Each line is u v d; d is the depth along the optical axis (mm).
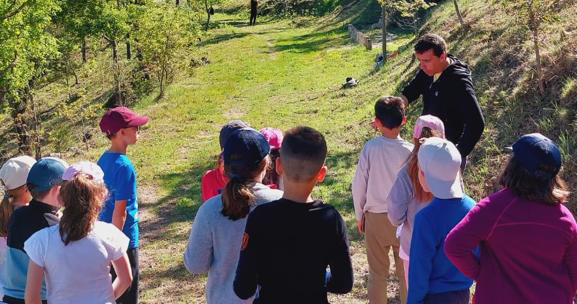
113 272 4844
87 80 33156
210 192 4668
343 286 3025
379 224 4812
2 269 4059
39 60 22844
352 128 14273
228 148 3332
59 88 26000
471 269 3076
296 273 2918
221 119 19750
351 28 33250
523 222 2934
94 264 3418
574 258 3000
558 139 7734
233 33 41938
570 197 6598
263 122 17828
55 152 20609
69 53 31391
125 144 4945
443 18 19062
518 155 2973
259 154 3324
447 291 3406
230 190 3271
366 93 18141
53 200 3762
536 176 2916
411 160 4031
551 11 9273
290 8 49188
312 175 2900
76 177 3406
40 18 20641
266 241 2902
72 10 29281
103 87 30312
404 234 4137
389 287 6336
